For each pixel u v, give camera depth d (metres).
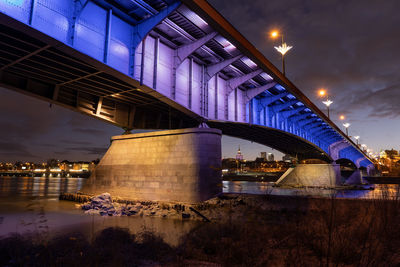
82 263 6.67
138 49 19.50
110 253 7.46
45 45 15.91
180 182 21.56
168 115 32.47
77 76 20.55
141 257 7.45
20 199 28.66
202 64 26.75
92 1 16.67
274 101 39.41
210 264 6.25
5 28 14.37
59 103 23.03
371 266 4.82
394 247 5.59
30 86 21.02
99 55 16.70
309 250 6.05
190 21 19.80
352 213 8.48
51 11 14.34
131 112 28.98
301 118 49.16
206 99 26.78
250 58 25.27
